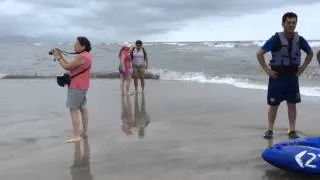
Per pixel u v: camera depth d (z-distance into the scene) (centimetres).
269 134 602
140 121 752
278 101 593
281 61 577
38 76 1777
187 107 884
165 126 703
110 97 1068
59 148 577
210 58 2223
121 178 448
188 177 445
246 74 1541
